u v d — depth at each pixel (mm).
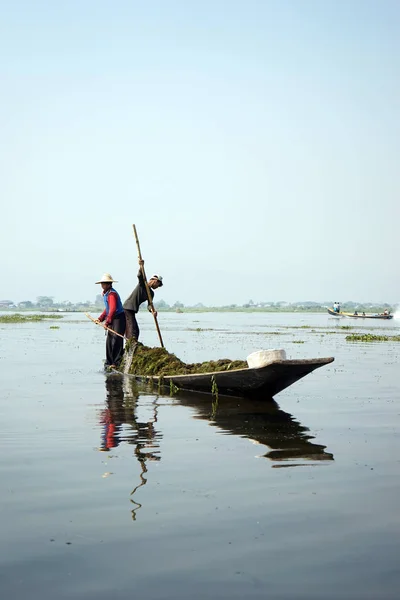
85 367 16547
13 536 4488
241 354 20703
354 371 15758
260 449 7102
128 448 7145
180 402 10711
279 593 3693
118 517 4848
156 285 15453
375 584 3787
